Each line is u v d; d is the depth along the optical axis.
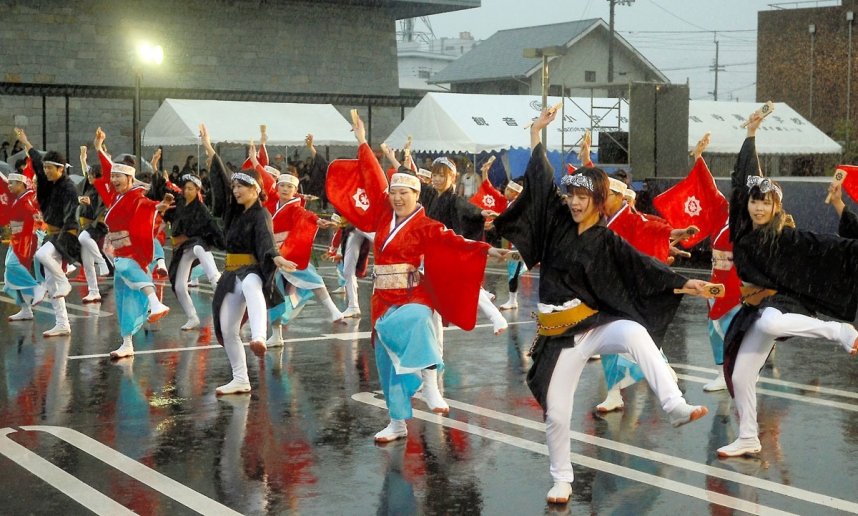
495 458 7.13
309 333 12.52
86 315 13.88
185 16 38.03
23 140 12.30
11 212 13.20
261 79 39.75
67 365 10.50
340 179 7.83
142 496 6.31
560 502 6.14
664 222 8.49
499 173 29.30
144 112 37.09
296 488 6.48
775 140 31.08
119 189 10.82
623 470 6.83
